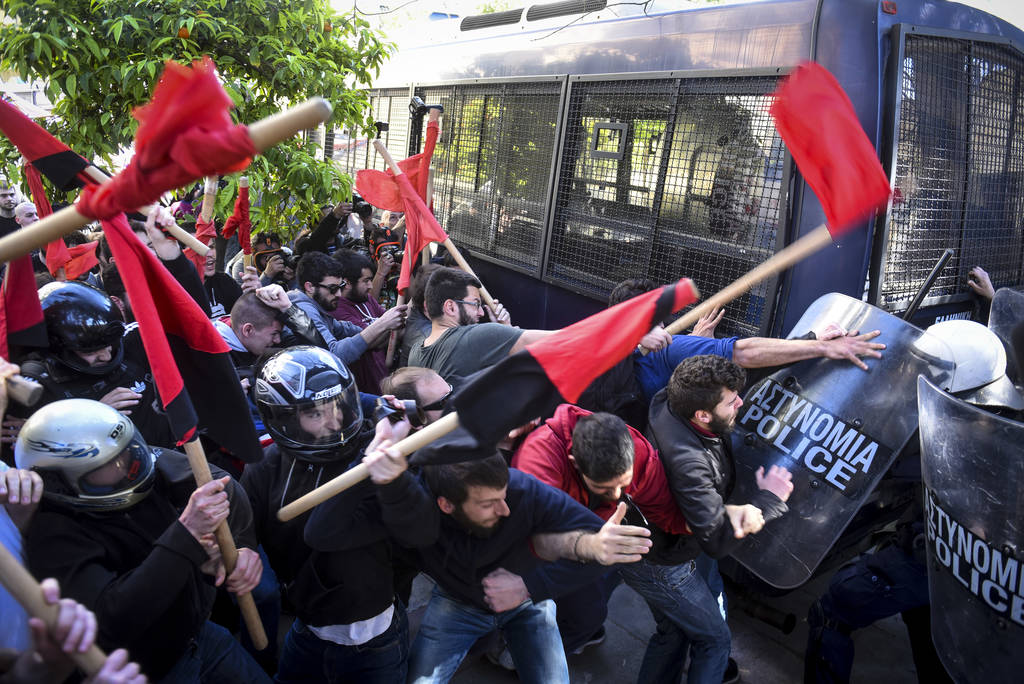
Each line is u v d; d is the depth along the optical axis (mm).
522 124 4984
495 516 2062
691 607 2631
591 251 4480
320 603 2062
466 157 5586
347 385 2012
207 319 1812
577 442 2330
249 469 2125
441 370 3189
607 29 4426
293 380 1943
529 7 5129
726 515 2463
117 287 3744
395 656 2195
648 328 1482
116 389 2607
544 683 2365
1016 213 4281
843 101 1537
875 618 2738
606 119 4352
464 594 2264
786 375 2938
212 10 4418
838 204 1554
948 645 2174
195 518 1671
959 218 3854
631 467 2322
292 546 2076
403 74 6480
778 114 1596
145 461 1831
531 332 3162
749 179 3623
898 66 3312
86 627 1194
